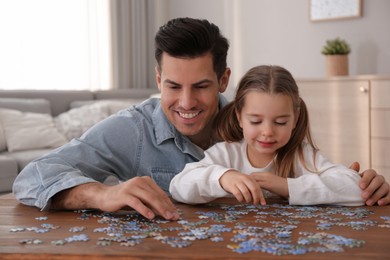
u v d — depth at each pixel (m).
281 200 1.20
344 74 4.34
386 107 3.85
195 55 1.23
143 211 0.97
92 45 5.45
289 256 0.72
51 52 5.18
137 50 5.74
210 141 1.47
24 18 5.00
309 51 4.95
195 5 5.68
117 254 0.74
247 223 0.93
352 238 0.81
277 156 1.35
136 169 1.43
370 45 4.60
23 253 0.75
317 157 1.32
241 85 1.28
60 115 4.66
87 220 0.98
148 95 5.29
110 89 5.42
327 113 4.18
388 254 0.73
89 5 5.41
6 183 3.52
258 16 5.23
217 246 0.77
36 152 3.99
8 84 4.95
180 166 1.44
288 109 1.23
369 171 1.18
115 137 1.39
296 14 5.00
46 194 1.08
